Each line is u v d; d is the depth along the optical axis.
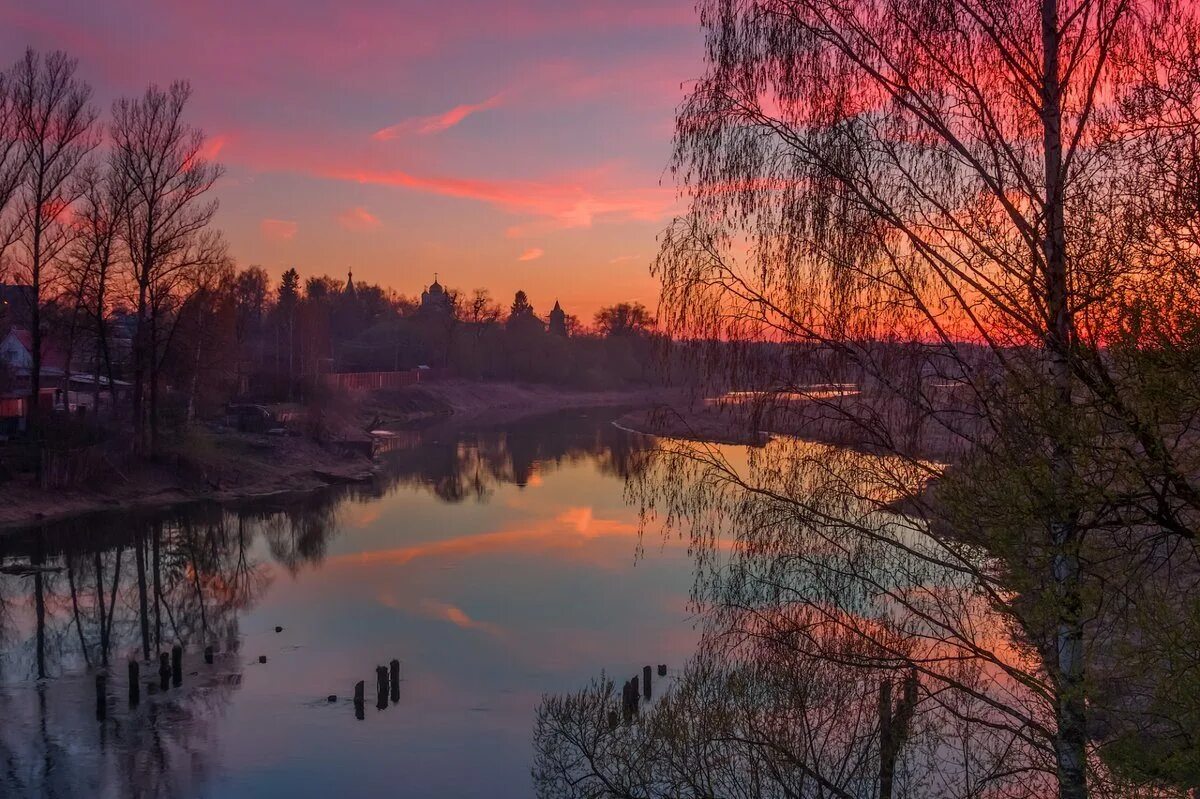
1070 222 6.50
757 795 9.91
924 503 7.15
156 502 47.88
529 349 160.12
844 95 7.78
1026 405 6.40
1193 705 5.85
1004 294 6.75
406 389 126.19
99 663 24.20
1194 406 5.78
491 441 86.44
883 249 7.51
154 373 51.06
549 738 16.55
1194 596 6.14
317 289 190.75
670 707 11.73
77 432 48.41
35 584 32.94
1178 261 6.12
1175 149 6.34
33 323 47.38
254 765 17.88
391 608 29.42
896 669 7.53
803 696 8.52
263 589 32.22
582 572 33.75
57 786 17.03
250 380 83.69
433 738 18.98
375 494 54.38
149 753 18.47
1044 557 6.31
